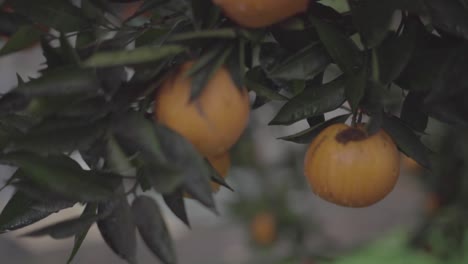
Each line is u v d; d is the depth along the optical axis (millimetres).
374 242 2801
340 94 847
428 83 841
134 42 854
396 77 833
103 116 769
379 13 807
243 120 786
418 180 2010
